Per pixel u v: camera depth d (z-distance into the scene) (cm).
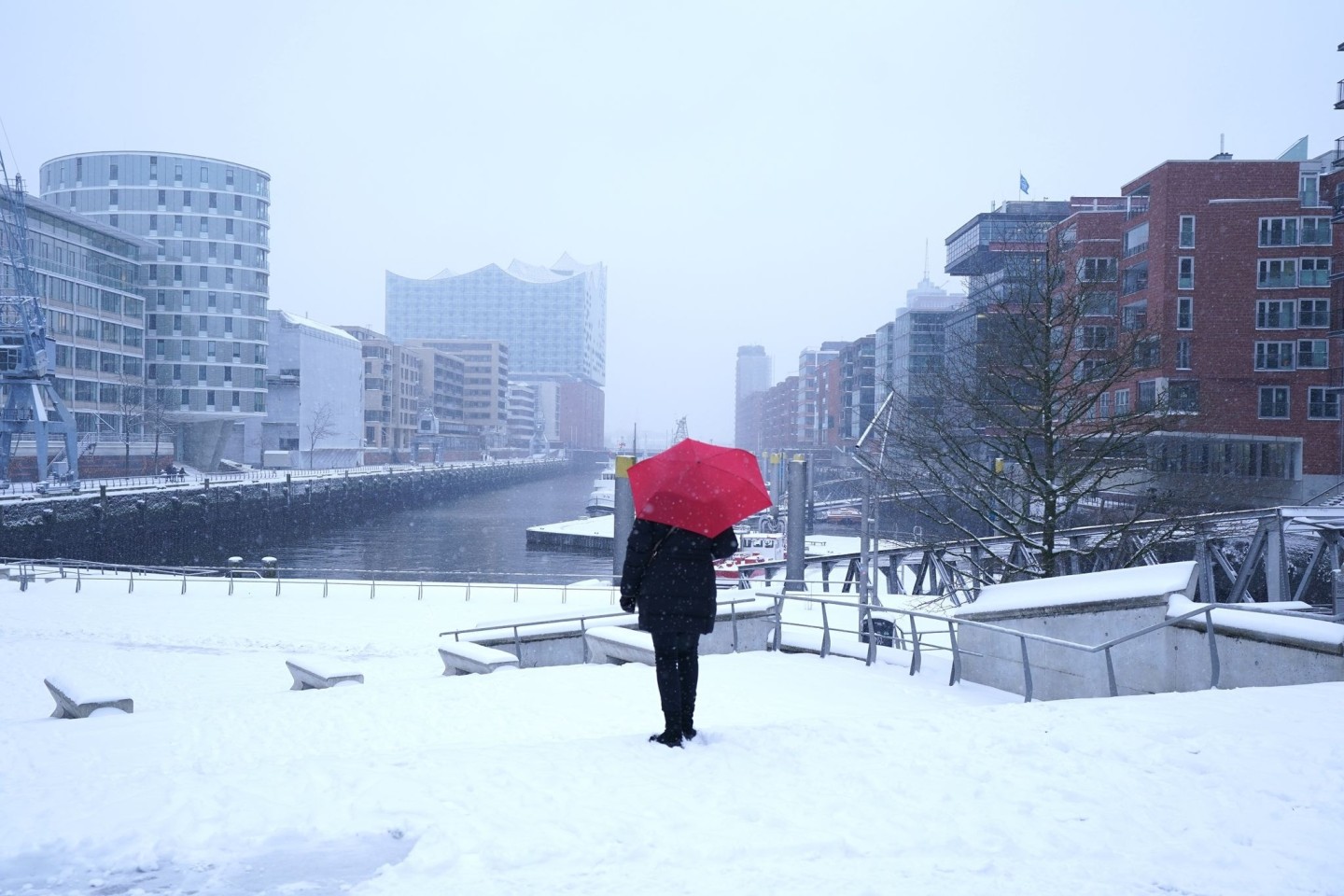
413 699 1034
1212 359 5700
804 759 510
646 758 517
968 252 8994
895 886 340
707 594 558
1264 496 5538
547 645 1622
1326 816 405
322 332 13738
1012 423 2703
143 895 342
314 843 391
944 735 548
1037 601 1263
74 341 9431
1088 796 435
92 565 3934
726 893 335
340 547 8669
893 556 3547
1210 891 331
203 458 11700
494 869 364
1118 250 6328
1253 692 659
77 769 672
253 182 11688
